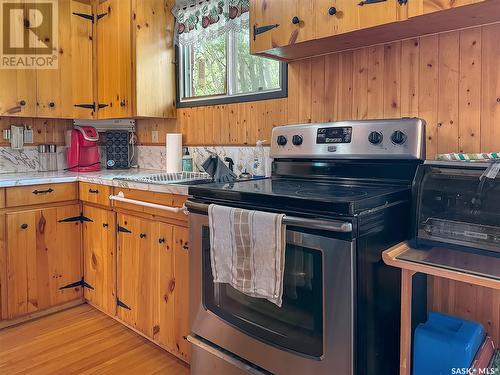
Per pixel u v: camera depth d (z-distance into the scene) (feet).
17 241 8.01
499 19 4.81
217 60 8.59
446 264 3.89
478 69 5.15
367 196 4.24
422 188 4.38
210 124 8.63
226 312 5.18
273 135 6.49
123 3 8.99
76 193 8.80
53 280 8.59
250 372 4.92
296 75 7.01
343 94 6.40
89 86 9.93
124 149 10.78
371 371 4.27
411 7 4.62
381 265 4.36
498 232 3.85
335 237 3.98
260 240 4.40
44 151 10.00
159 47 9.20
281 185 5.49
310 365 4.28
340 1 5.21
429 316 5.25
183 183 7.19
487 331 5.27
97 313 8.67
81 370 6.56
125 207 7.56
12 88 8.80
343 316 3.98
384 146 5.26
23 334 7.73
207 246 5.26
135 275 7.45
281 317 4.55
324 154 5.81
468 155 4.62
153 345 7.36
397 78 5.82
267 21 6.03
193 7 8.65
